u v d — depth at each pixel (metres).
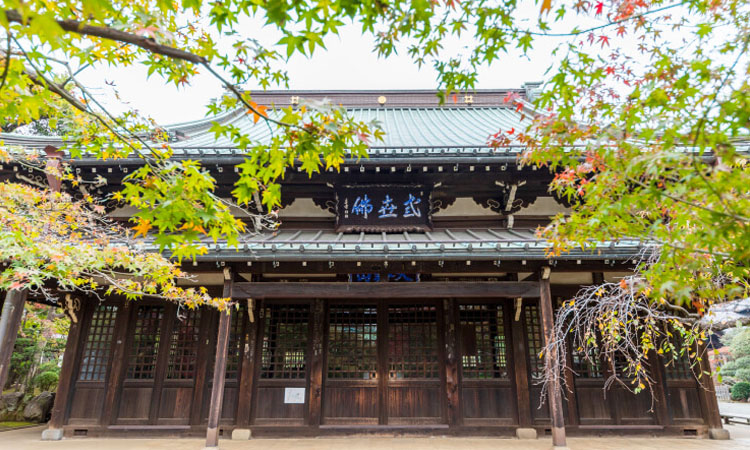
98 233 6.62
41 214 5.84
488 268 7.89
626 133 2.97
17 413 12.62
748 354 27.39
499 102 17.73
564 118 3.41
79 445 8.38
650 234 3.54
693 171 2.49
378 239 8.71
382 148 9.05
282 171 3.78
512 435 9.00
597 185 3.13
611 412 9.23
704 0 3.23
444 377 9.38
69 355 9.49
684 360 9.54
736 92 2.64
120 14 2.93
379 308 9.83
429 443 8.44
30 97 3.57
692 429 9.13
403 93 18.16
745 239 2.67
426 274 9.76
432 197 10.20
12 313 7.09
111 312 10.02
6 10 2.00
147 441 8.73
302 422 9.12
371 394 9.35
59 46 3.01
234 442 8.57
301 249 7.44
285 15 2.68
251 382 9.25
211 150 8.82
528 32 3.51
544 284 7.80
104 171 8.94
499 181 9.64
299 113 3.22
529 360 9.48
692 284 3.70
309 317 9.79
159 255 5.96
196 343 9.76
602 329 5.70
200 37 4.16
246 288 7.89
